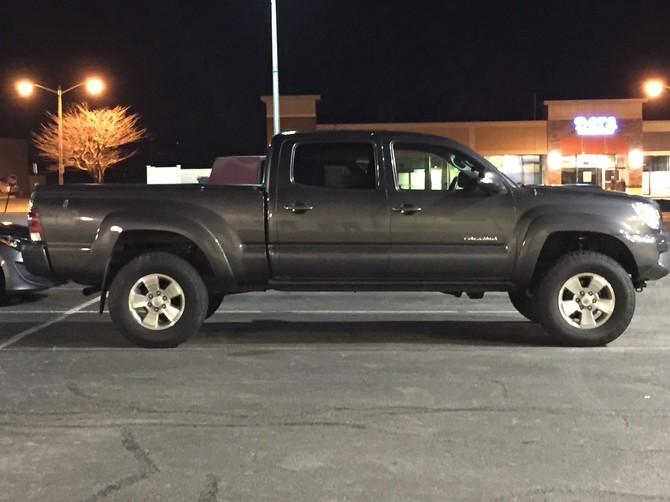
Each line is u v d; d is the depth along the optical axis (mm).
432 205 7332
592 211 7371
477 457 4613
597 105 40250
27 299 11188
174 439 4938
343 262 7375
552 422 5262
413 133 7543
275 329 8688
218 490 4145
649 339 8016
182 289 7418
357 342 7941
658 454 4656
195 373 6602
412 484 4215
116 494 4098
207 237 7270
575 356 7219
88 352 7434
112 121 50031
